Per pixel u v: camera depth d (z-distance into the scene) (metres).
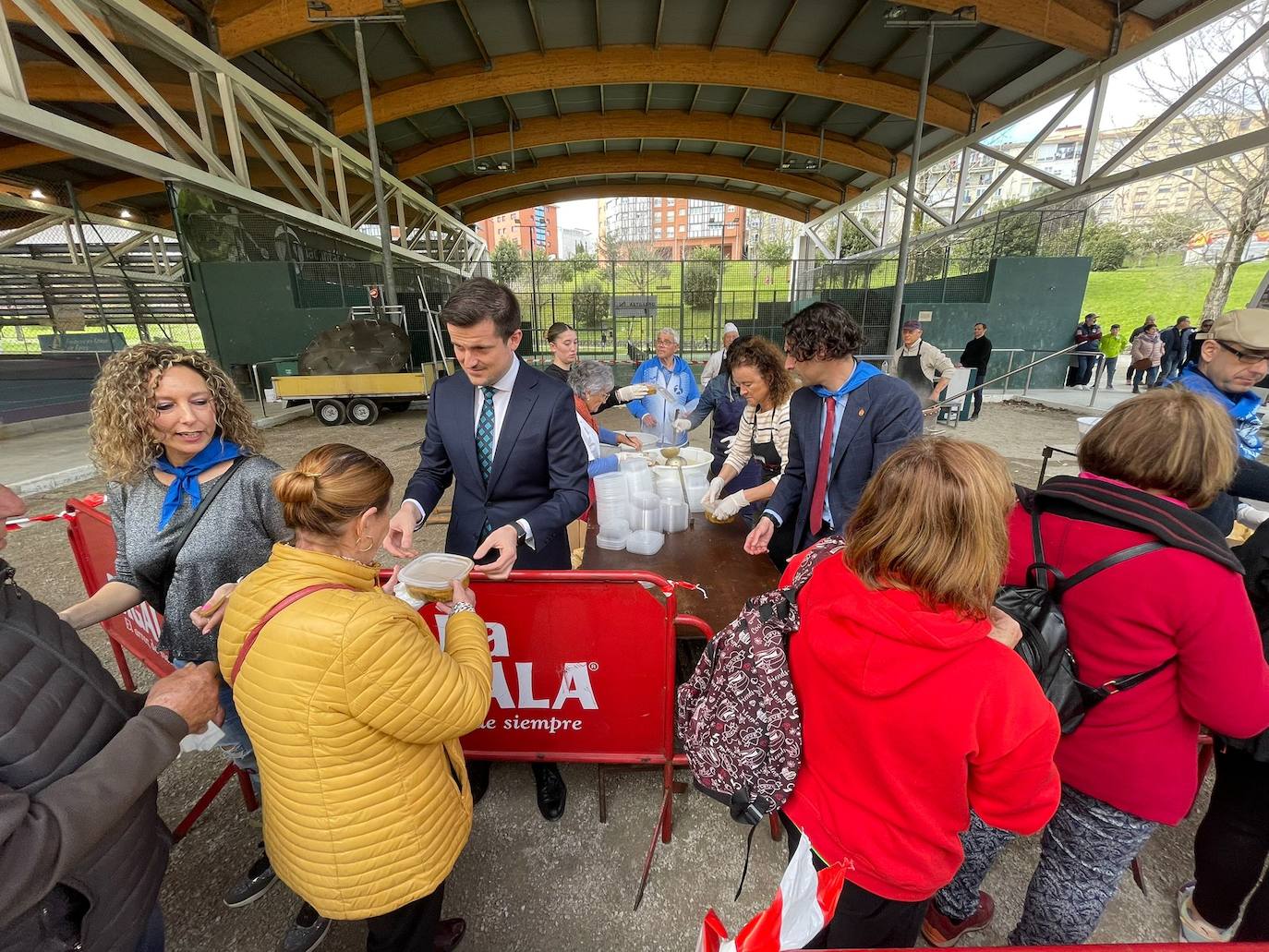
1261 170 12.04
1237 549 1.21
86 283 21.14
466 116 16.42
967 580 0.74
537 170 21.81
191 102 10.79
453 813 1.11
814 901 0.90
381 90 13.55
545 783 1.85
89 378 15.19
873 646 0.79
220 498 1.31
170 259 23.47
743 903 1.56
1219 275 13.19
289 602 0.89
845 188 20.88
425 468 1.82
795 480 2.03
